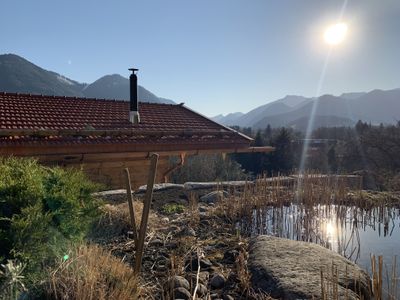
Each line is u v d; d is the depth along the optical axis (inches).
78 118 474.6
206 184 343.6
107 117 512.1
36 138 373.1
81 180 169.6
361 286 131.4
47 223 124.6
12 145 344.8
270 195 291.9
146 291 128.2
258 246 167.8
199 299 128.5
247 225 238.5
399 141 1032.2
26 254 108.8
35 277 110.9
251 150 563.2
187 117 622.2
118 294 110.3
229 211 253.6
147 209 132.4
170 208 260.2
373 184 545.0
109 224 197.3
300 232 233.5
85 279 108.1
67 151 381.4
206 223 231.3
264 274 138.9
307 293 120.0
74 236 139.6
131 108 524.1
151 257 167.0
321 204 288.5
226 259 170.2
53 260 121.7
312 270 138.4
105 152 410.3
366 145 1119.6
